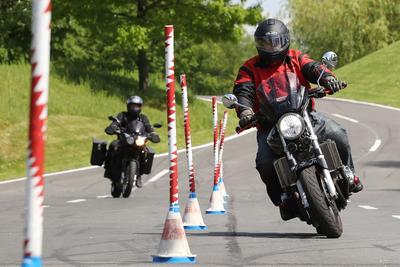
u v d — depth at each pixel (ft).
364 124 481.87
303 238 106.52
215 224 131.54
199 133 467.52
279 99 101.96
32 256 41.65
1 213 158.81
